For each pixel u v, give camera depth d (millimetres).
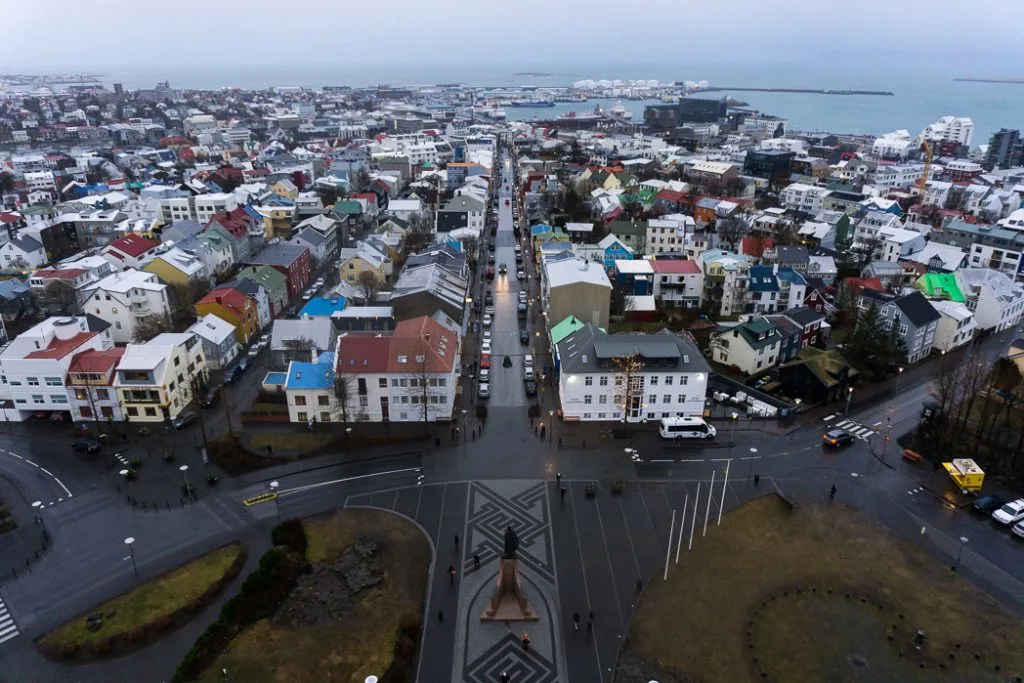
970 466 85000
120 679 57281
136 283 131750
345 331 120875
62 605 65125
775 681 57344
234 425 98938
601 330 110500
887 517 79250
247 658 59281
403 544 73750
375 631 62219
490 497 82000
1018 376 106312
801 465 89688
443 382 97875
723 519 78375
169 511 79438
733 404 106125
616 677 57406
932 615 64688
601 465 89000
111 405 98688
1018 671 58625
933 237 196250
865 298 135500
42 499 81500
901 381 116000
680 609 65000
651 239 196125
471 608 64875
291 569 69250
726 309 146750
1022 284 161875
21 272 169750
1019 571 70688
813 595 67062
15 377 97375
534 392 108562
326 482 85062
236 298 130000
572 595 66500
